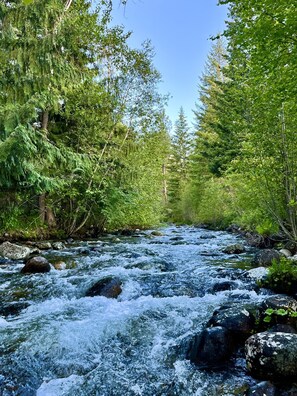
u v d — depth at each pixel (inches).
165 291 227.8
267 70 220.4
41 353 142.1
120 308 195.9
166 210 1467.8
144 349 146.9
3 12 323.6
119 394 116.3
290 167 279.1
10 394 115.6
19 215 483.5
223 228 790.5
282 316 146.4
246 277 242.8
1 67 344.8
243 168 318.0
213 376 121.0
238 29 223.3
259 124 280.4
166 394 114.5
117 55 567.8
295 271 205.8
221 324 145.5
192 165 1255.5
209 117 1209.4
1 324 173.2
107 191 596.7
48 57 353.4
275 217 318.3
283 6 187.3
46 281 251.1
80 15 488.4
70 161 473.1
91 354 144.7
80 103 534.6
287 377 110.3
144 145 641.6
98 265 309.3
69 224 569.6
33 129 390.9
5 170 367.9
